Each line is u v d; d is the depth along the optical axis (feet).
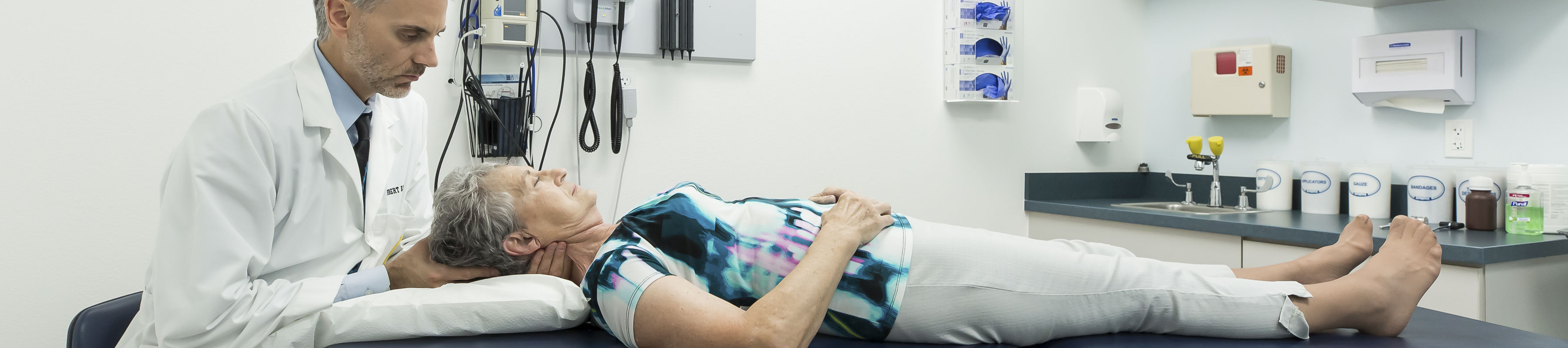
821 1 9.49
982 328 4.87
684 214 4.98
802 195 9.44
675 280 4.40
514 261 5.33
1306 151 9.92
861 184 9.78
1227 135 10.75
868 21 9.79
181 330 4.11
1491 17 8.29
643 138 8.63
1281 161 9.89
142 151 5.84
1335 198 9.30
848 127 9.69
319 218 4.91
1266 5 10.21
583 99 8.36
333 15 4.40
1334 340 4.80
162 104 5.89
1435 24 8.69
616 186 8.53
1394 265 4.89
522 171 5.32
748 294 4.95
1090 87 11.24
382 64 4.50
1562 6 7.76
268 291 4.51
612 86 8.49
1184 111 11.14
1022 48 10.50
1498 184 8.01
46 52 5.38
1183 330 4.96
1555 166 7.44
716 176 8.98
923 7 10.16
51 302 5.53
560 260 5.43
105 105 5.65
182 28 5.97
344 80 4.85
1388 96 8.81
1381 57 8.77
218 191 4.19
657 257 4.81
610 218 8.51
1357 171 8.88
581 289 5.08
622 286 4.44
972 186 10.56
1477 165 8.43
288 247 4.81
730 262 4.92
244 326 4.33
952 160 10.40
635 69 8.48
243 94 4.43
